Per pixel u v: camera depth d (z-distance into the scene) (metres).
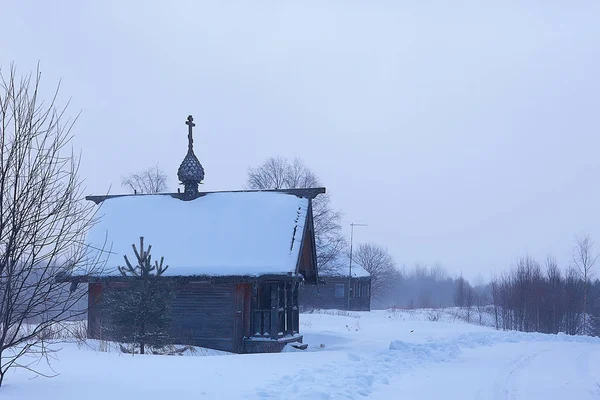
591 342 28.73
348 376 12.40
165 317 19.25
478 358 18.69
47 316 9.52
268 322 24.41
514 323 53.69
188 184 27.86
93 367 12.40
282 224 25.38
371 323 45.00
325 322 43.59
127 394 9.33
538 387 12.70
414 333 34.53
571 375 14.74
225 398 9.48
